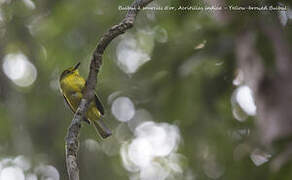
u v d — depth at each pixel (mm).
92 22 13305
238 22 8484
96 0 13055
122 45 14258
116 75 13992
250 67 8133
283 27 8219
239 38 8547
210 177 12492
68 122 14523
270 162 7645
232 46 10523
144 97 12727
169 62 11406
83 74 13195
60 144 14445
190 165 12992
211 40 10836
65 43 13344
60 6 13016
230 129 12188
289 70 7793
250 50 8195
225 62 10742
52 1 14320
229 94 11297
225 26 9016
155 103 12211
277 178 7230
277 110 7676
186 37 11219
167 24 11703
